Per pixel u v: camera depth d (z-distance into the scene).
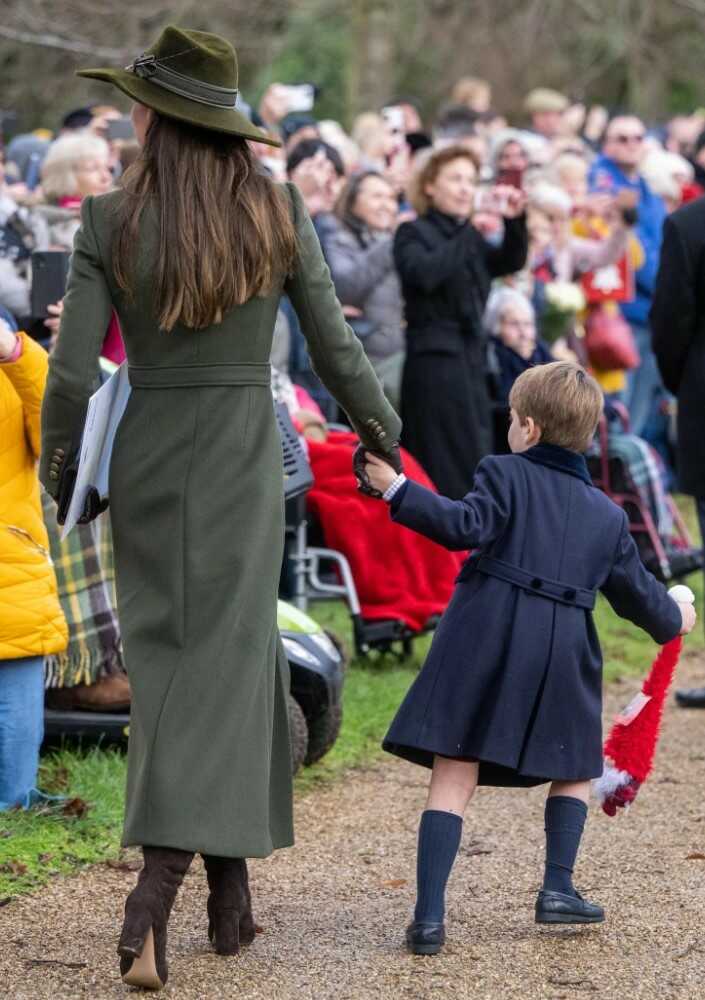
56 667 19.09
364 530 25.39
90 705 19.48
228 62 13.20
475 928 14.69
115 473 13.27
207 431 13.10
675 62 71.94
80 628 19.16
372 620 25.31
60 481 13.34
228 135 13.20
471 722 14.12
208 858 13.75
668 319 24.53
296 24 63.72
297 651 19.67
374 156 37.34
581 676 14.47
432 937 13.91
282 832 13.57
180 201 12.91
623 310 38.28
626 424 33.81
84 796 17.88
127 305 13.08
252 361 13.27
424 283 28.27
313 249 13.44
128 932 12.41
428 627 25.47
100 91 55.56
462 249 28.41
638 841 17.50
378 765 20.75
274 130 38.66
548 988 13.23
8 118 43.12
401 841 17.50
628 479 30.81
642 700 15.26
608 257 35.72
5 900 14.98
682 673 26.80
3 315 16.34
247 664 12.97
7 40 51.59
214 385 13.13
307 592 25.56
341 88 67.62
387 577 25.45
